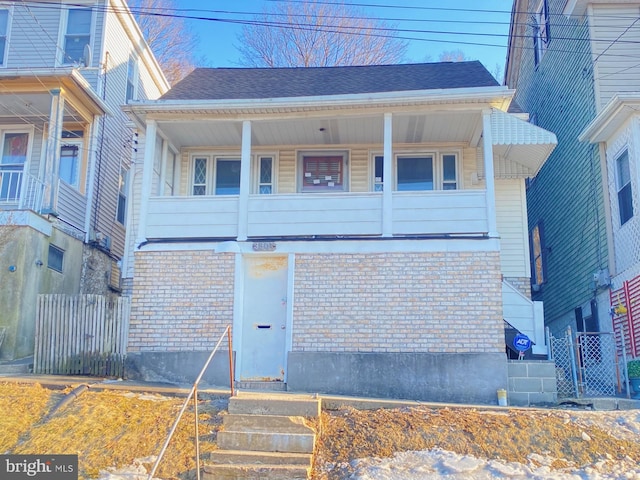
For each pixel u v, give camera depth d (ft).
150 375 38.22
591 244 47.96
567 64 54.19
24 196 44.39
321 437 28.37
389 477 24.63
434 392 36.29
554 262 57.52
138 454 26.37
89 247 51.93
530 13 65.46
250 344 39.04
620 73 47.88
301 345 37.91
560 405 35.14
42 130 53.52
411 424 28.68
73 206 49.78
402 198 39.52
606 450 26.53
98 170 54.03
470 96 39.19
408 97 39.47
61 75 46.93
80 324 38.93
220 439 27.61
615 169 44.68
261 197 40.47
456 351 36.88
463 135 44.96
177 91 44.52
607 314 45.21
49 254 45.65
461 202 39.09
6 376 35.94
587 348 42.47
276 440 27.40
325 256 39.09
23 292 41.55
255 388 37.65
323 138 45.88
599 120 43.57
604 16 49.14
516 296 40.78
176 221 40.60
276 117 41.75
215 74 49.01
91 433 27.35
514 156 46.32
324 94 42.39
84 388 32.01
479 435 27.71
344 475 25.39
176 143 46.73
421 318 37.58
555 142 43.24
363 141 46.44
